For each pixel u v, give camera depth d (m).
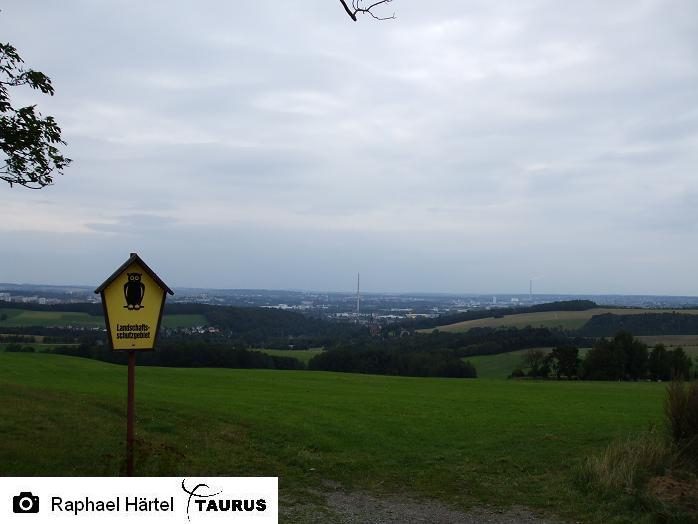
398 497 8.75
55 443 9.88
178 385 23.95
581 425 14.95
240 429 12.55
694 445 9.74
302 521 7.45
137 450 8.01
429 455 11.42
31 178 8.00
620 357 52.38
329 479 9.57
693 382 10.61
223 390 22.09
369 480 9.61
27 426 10.86
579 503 8.44
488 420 15.77
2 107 7.34
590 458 10.12
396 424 14.65
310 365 53.38
